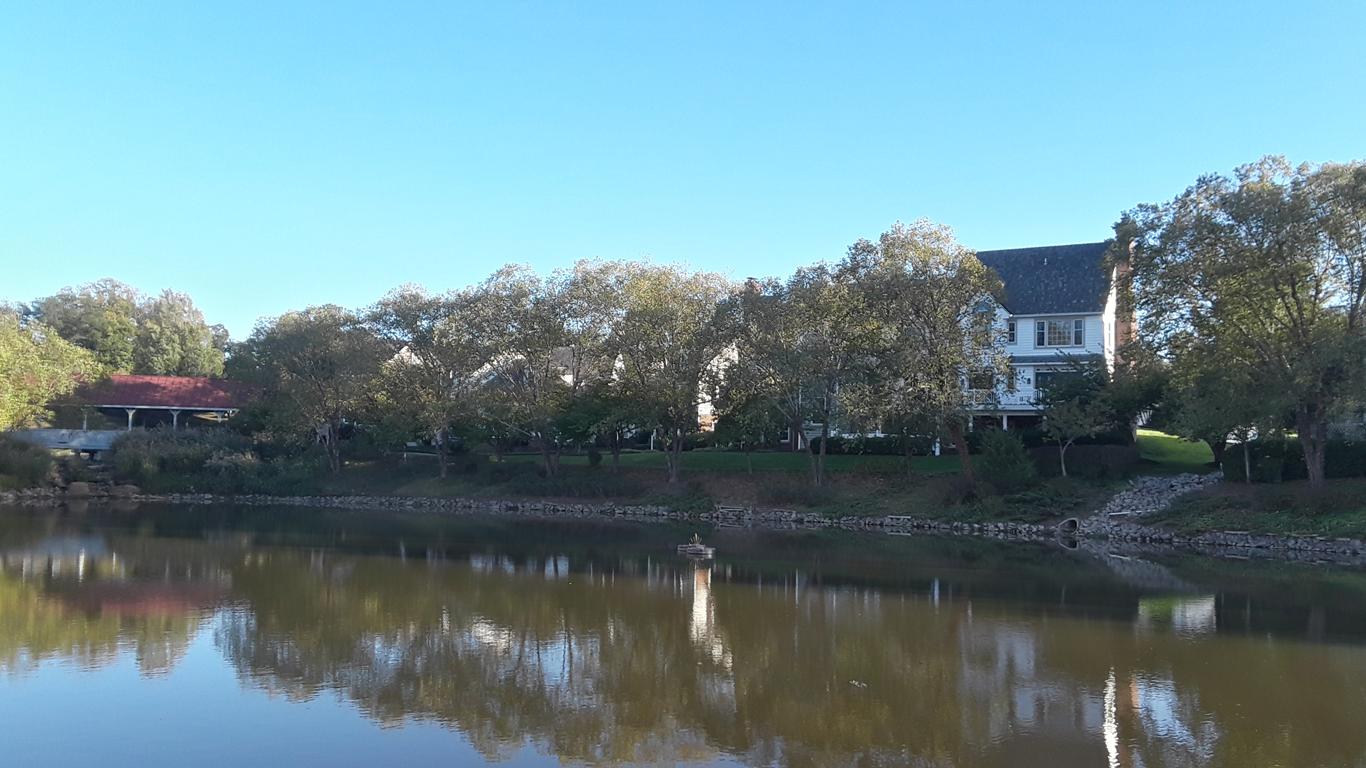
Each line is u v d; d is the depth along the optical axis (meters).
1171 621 23.30
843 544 40.00
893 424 48.50
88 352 74.75
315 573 30.34
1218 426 38.09
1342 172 34.84
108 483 65.50
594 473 60.25
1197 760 13.97
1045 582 29.31
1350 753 14.17
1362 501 37.12
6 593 26.11
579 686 17.77
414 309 62.12
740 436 52.81
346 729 15.20
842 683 18.02
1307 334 36.91
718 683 17.97
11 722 15.26
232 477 65.88
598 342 57.47
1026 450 48.34
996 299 47.88
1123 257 40.81
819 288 48.38
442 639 21.19
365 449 70.31
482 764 13.81
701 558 34.69
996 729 15.36
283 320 72.00
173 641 20.73
